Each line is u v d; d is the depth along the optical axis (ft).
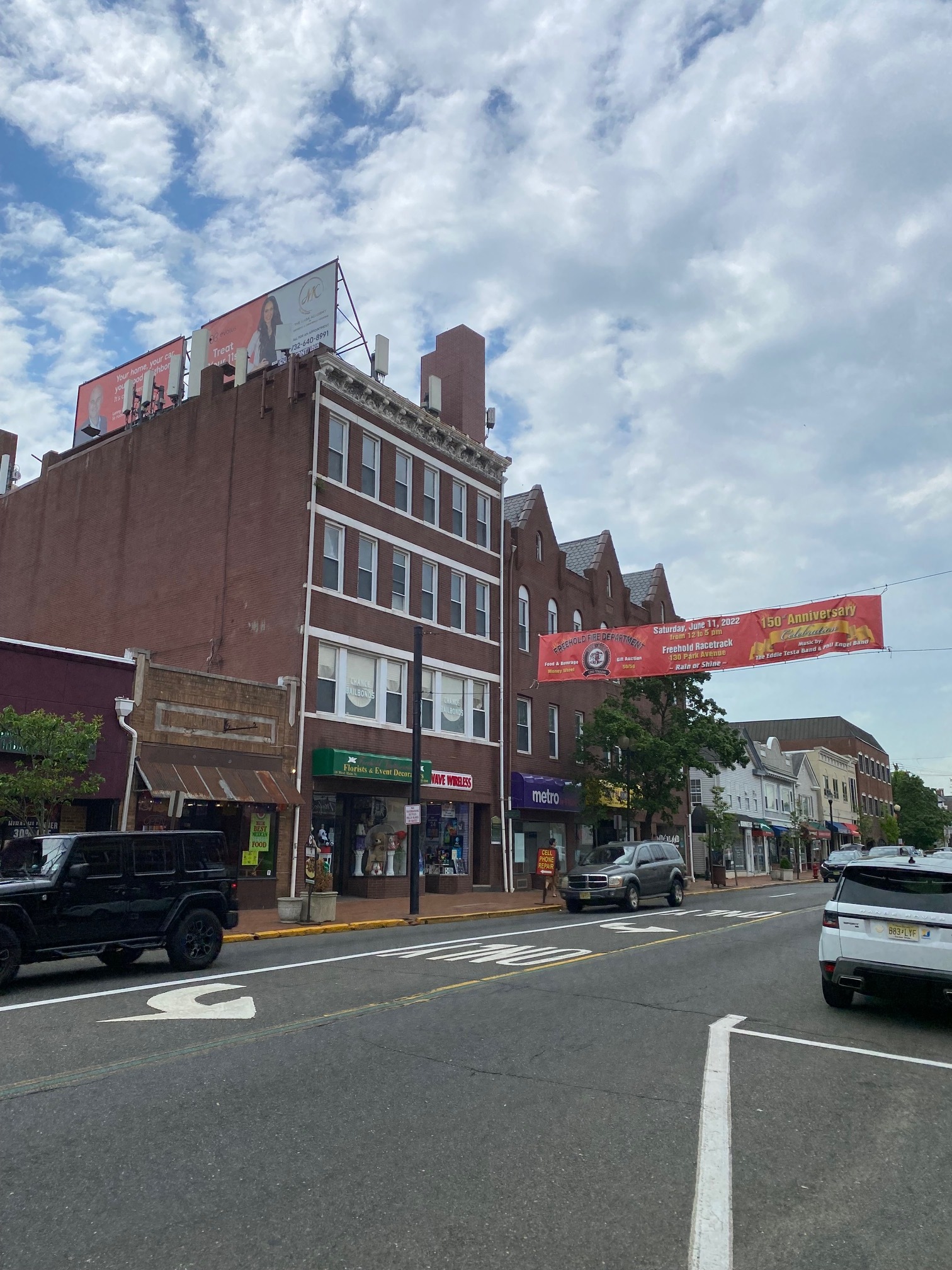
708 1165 17.35
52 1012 30.32
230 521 87.25
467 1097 21.34
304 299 96.32
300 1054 24.89
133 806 63.26
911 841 308.19
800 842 191.93
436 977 38.40
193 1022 28.76
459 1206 15.29
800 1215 15.33
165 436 95.40
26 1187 15.80
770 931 60.70
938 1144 19.01
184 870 40.63
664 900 93.97
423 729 91.35
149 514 94.94
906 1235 14.64
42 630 103.45
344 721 81.82
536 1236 14.25
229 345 101.81
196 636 87.30
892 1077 24.34
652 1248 13.96
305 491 81.97
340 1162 17.11
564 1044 26.71
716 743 105.91
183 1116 19.61
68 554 102.58
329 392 85.10
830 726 281.74
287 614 80.33
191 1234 14.12
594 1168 17.11
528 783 102.53
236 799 68.18
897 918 31.78
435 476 98.22
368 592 87.51
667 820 113.91
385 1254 13.60
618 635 88.07
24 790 50.16
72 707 61.62
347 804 84.53
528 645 110.01
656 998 34.65
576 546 136.15
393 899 82.84
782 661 78.95
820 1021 31.35
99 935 36.99
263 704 74.23
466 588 99.76
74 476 104.22
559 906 82.99
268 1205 15.19
